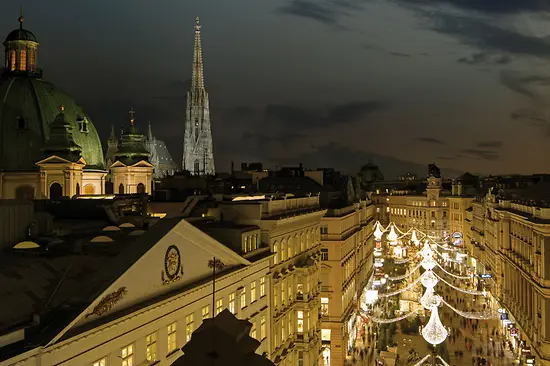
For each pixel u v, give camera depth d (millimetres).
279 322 54281
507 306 92125
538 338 68250
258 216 50719
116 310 26266
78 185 74375
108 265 27453
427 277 102375
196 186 77375
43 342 21016
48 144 73938
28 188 73750
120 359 26422
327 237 75625
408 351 82438
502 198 111375
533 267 72000
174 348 32031
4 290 24047
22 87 78000
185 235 33719
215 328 9719
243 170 135000
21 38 81125
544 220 67312
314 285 66438
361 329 96875
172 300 31172
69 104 82688
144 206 49719
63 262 28844
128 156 86688
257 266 47281
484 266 127125
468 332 93062
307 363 60781
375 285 114500
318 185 96375
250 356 9711
